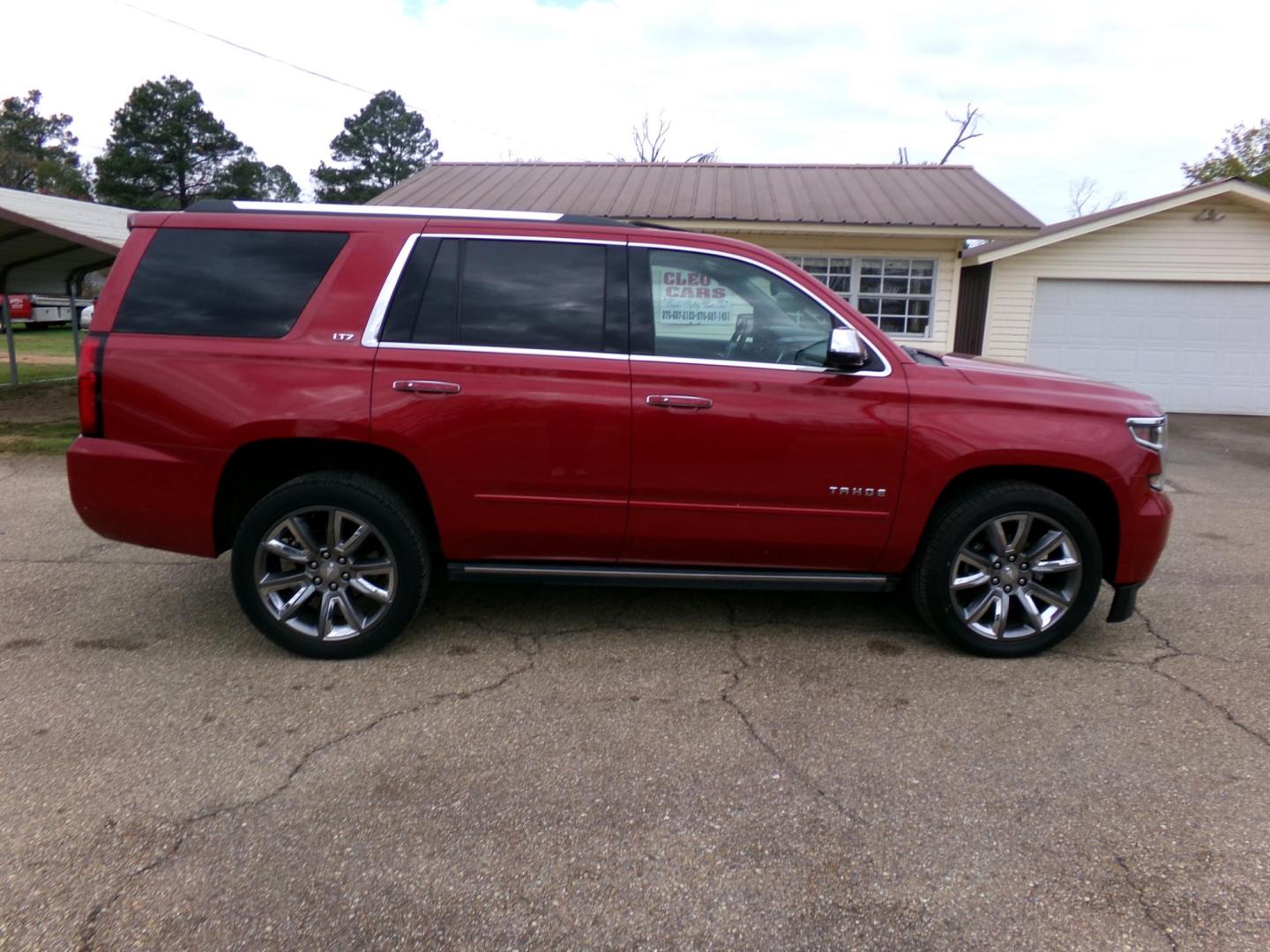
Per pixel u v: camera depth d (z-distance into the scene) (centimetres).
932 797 294
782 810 286
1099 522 412
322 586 390
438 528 389
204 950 222
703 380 378
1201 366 1380
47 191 6594
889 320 1370
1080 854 264
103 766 305
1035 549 398
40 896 239
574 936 230
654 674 387
